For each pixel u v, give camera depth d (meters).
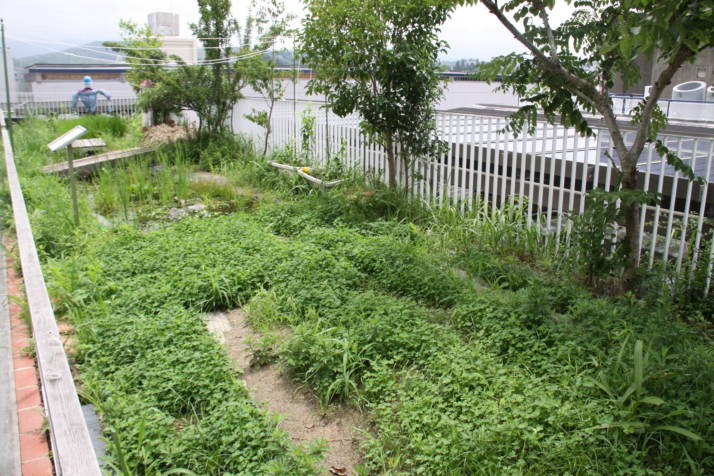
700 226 5.75
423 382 4.16
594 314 5.06
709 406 3.61
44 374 2.32
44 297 3.08
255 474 3.26
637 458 3.40
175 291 5.87
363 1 8.52
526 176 8.91
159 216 9.36
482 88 18.78
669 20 3.94
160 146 14.44
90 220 8.52
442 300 5.76
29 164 11.75
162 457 3.39
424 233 8.05
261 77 14.21
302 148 12.60
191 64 15.27
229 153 14.33
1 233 7.18
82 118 17.05
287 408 4.26
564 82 5.83
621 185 6.32
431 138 9.16
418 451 3.54
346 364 4.48
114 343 4.77
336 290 5.89
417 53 8.36
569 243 6.78
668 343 4.55
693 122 10.38
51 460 3.33
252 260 6.70
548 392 3.96
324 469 3.43
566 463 3.35
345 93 8.77
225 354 4.82
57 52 14.85
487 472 3.30
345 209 8.79
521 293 5.62
